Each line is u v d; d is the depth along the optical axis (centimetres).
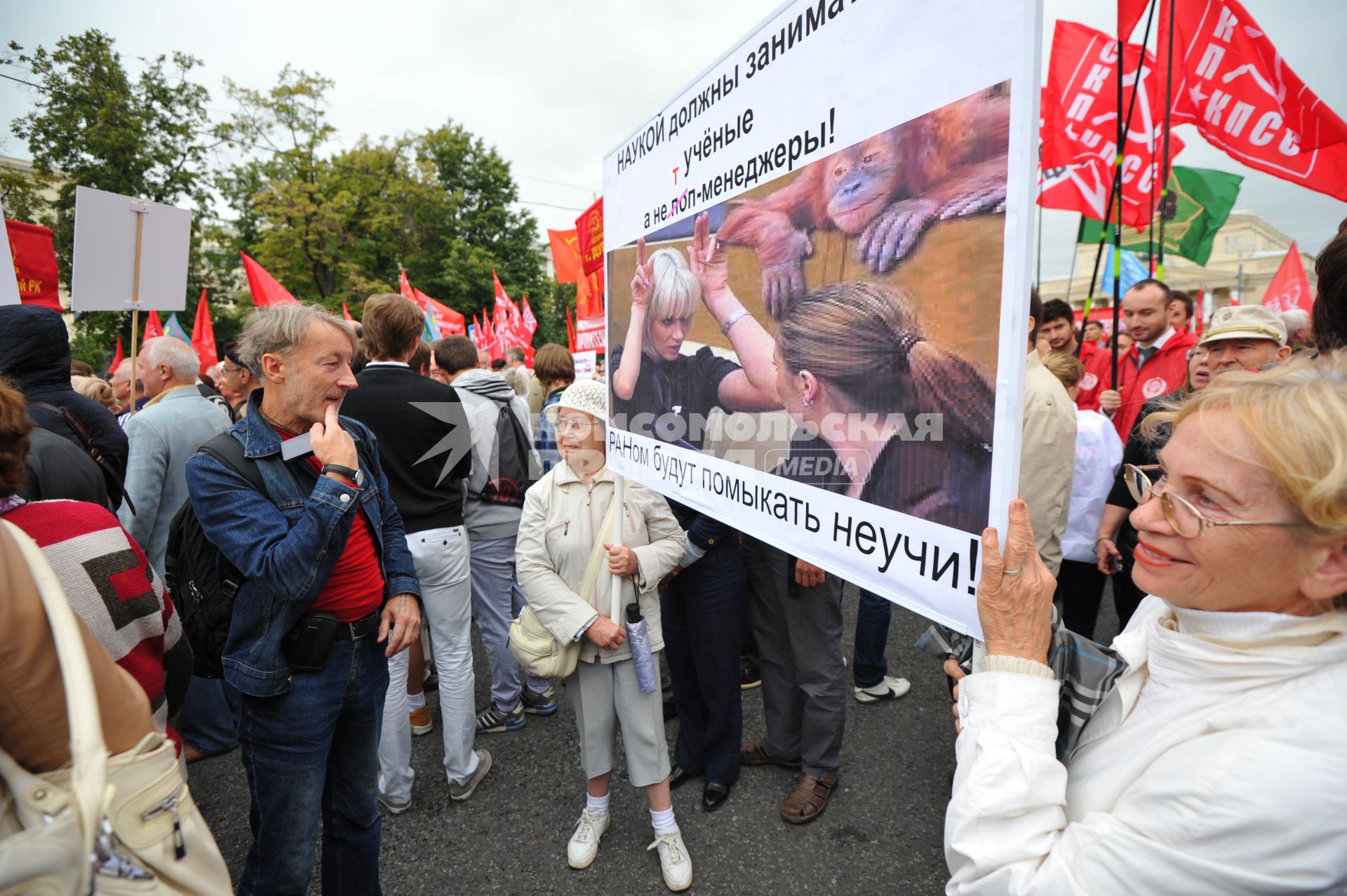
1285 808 60
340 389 161
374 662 175
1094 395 445
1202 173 652
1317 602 69
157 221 328
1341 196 341
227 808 253
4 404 112
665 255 169
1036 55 74
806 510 122
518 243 3697
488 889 209
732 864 217
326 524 145
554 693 342
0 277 233
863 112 102
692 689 258
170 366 290
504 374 610
